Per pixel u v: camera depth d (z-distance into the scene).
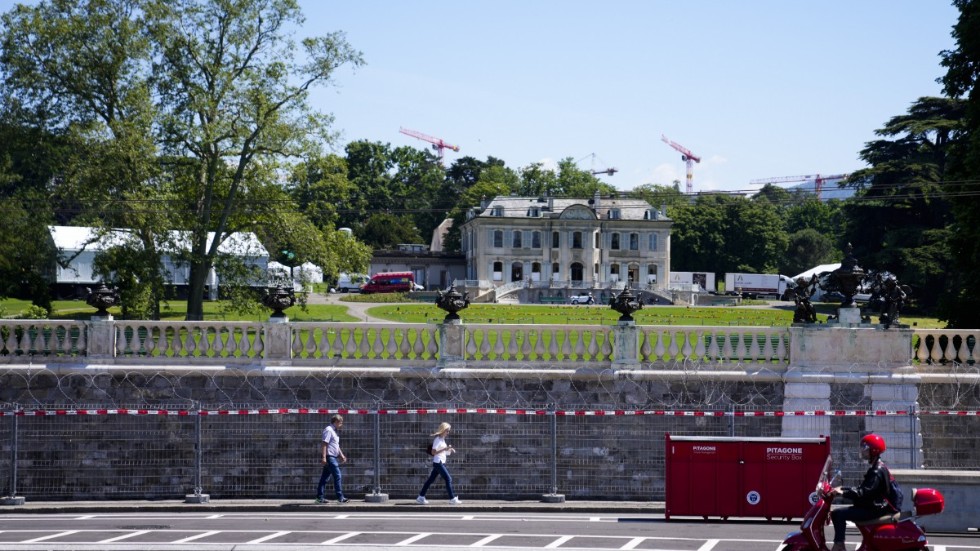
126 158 49.16
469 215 148.00
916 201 90.44
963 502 19.58
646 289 130.00
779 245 158.25
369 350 26.77
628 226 143.12
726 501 21.55
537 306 96.06
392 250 151.12
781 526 20.92
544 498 24.97
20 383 26.38
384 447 26.31
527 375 26.38
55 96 52.09
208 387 26.47
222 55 54.03
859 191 98.38
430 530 20.33
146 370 26.45
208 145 52.06
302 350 26.73
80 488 26.20
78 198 49.84
